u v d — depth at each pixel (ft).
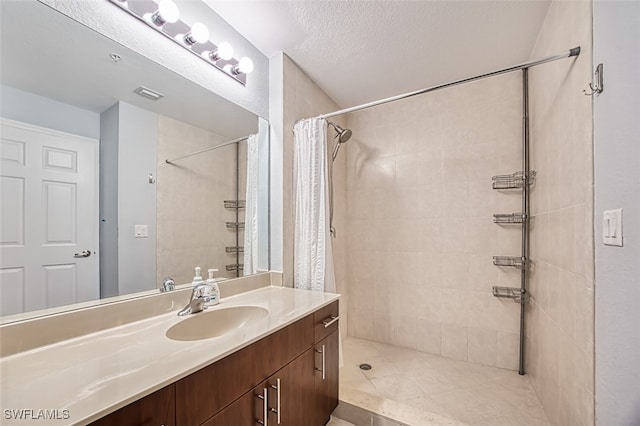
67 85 3.41
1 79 2.92
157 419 2.29
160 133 4.44
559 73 4.62
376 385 6.19
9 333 2.76
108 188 3.81
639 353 2.57
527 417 5.12
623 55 2.77
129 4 4.00
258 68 6.23
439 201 7.88
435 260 7.90
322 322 4.84
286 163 6.39
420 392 5.91
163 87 4.47
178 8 4.60
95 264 3.64
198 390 2.64
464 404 5.49
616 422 2.92
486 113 7.32
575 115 3.98
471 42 5.95
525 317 6.72
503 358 7.02
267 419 3.51
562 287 4.45
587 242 3.55
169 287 4.49
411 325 8.19
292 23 5.43
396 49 6.20
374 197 8.86
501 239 7.09
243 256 5.84
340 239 8.81
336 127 7.37
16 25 3.02
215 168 5.32
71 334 3.19
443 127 7.86
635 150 2.58
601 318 3.20
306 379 4.33
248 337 3.26
